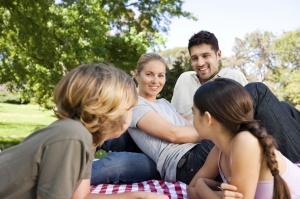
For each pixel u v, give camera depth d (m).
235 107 1.55
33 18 9.05
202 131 1.68
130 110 1.48
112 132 1.44
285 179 1.62
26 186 1.25
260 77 39.78
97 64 1.45
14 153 1.27
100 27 10.96
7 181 1.24
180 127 2.33
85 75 1.36
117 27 14.69
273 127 2.03
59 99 1.37
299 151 2.03
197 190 1.80
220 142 1.65
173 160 2.29
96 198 1.55
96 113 1.31
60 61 10.63
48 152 1.21
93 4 10.98
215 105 1.58
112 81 1.36
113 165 2.30
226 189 1.53
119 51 12.80
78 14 10.52
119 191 2.11
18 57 10.89
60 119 1.34
